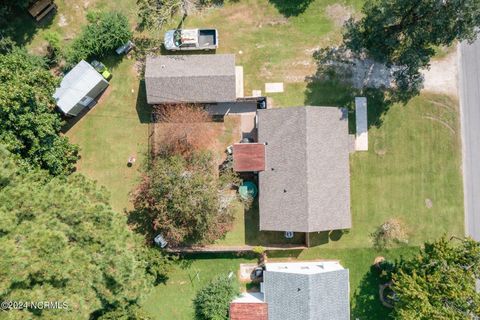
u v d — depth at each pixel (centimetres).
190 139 3644
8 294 2445
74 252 2686
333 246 3709
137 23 3725
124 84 3728
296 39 3731
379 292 3700
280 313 3381
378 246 3700
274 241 3697
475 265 3133
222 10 3734
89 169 3706
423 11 3091
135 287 2998
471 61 3719
